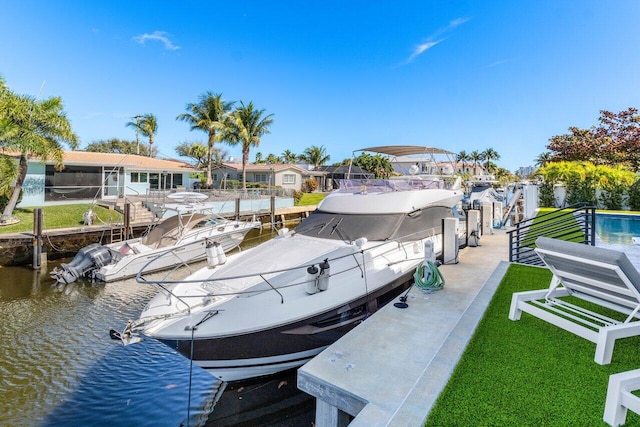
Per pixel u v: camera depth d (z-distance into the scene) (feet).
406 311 14.05
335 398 8.82
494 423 7.16
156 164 83.71
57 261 41.81
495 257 24.32
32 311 27.04
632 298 9.84
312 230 21.31
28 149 45.78
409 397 8.13
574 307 11.46
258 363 13.76
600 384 8.53
